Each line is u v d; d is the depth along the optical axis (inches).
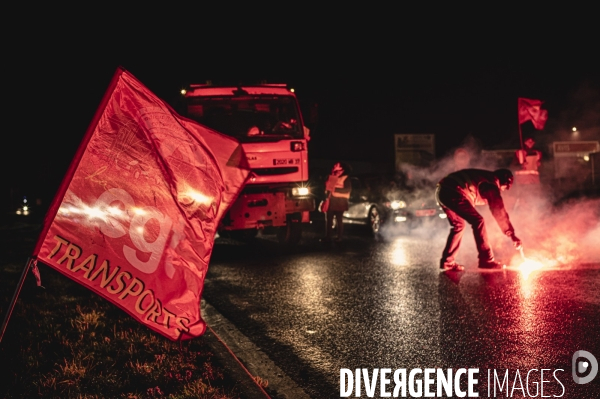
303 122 462.0
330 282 335.3
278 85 462.3
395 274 352.2
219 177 161.0
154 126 152.7
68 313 247.9
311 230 653.9
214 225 161.8
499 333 223.8
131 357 190.7
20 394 157.5
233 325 252.4
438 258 414.0
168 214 155.4
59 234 143.7
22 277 141.9
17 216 947.3
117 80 148.2
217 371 179.6
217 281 350.0
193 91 452.8
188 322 159.2
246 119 455.8
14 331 217.8
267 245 519.5
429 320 245.9
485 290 297.1
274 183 454.9
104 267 148.5
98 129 147.2
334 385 180.9
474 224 350.6
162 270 155.1
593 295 277.6
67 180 144.7
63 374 170.4
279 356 210.1
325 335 232.7
